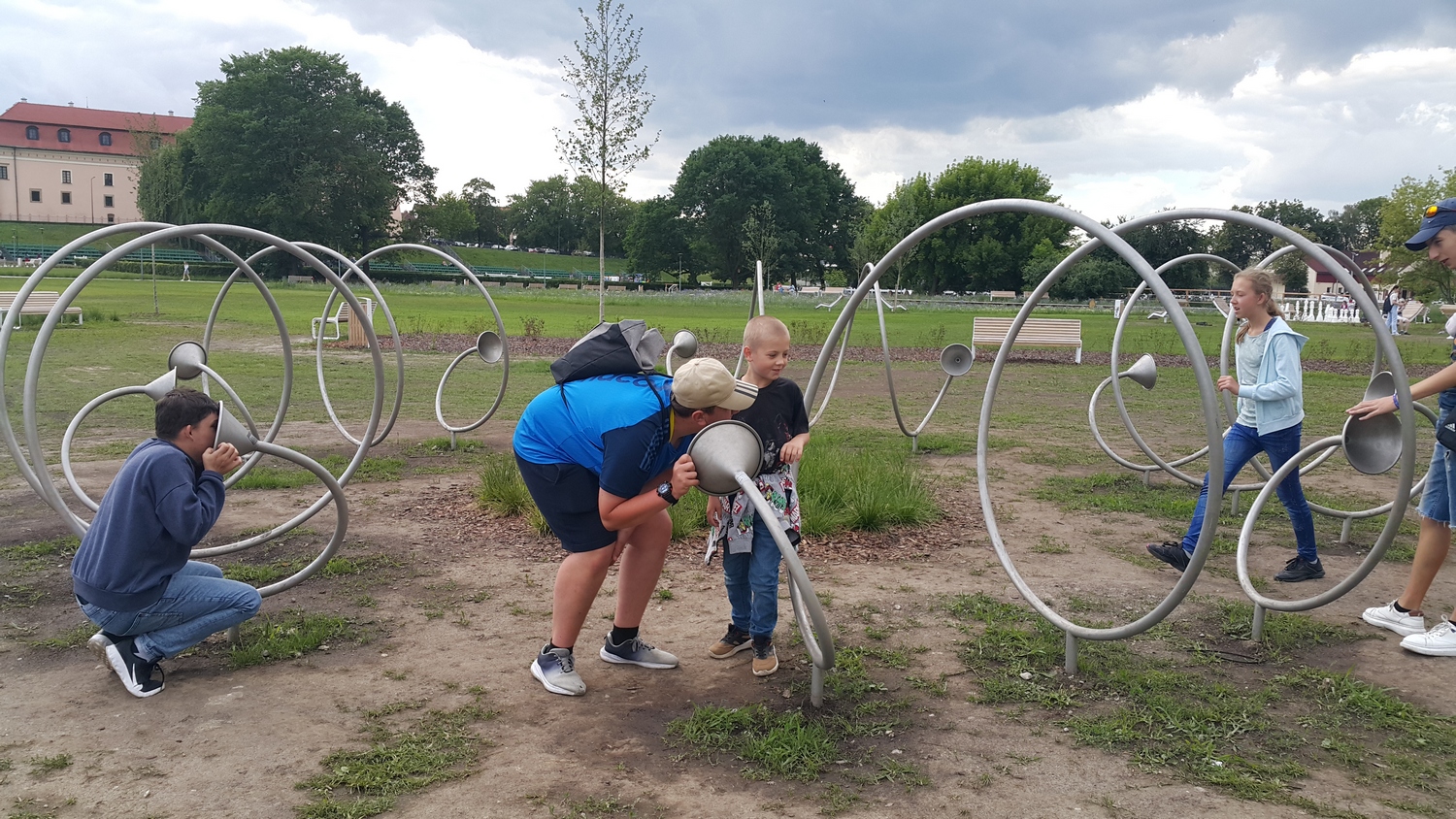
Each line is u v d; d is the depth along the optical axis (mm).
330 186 71500
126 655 3721
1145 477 8039
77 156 112812
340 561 5566
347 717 3578
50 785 3029
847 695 3832
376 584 5211
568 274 108500
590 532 3738
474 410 11938
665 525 4016
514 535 6254
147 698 3723
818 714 3650
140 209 71938
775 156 78438
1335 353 22312
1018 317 4629
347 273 9352
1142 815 2941
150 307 31250
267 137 69438
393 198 80125
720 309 42906
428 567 5531
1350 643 4445
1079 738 3465
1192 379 17328
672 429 3553
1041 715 3688
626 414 3508
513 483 6918
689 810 2947
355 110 72625
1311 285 65688
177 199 70125
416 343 21078
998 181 71188
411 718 3582
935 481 8148
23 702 3674
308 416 11312
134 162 114688
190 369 6258
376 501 7168
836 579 5391
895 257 4367
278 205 67812
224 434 3838
